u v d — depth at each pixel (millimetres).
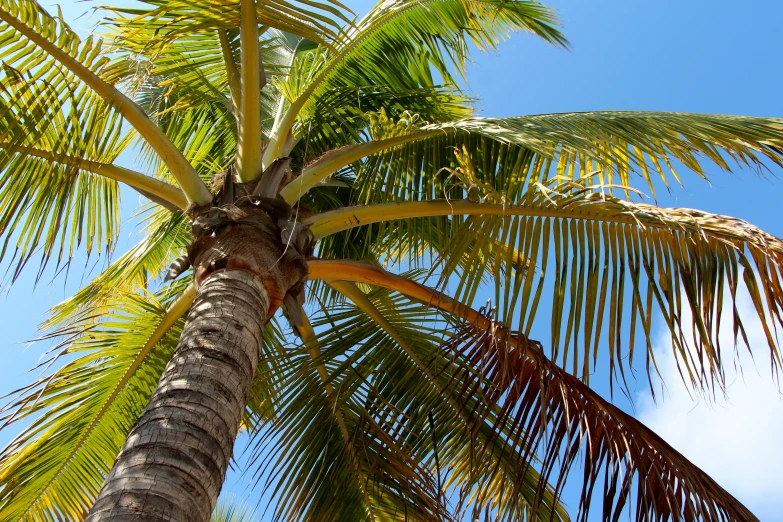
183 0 4320
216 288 3598
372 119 5355
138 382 5500
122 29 4672
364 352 5750
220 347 3240
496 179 5434
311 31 4453
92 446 5406
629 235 4449
